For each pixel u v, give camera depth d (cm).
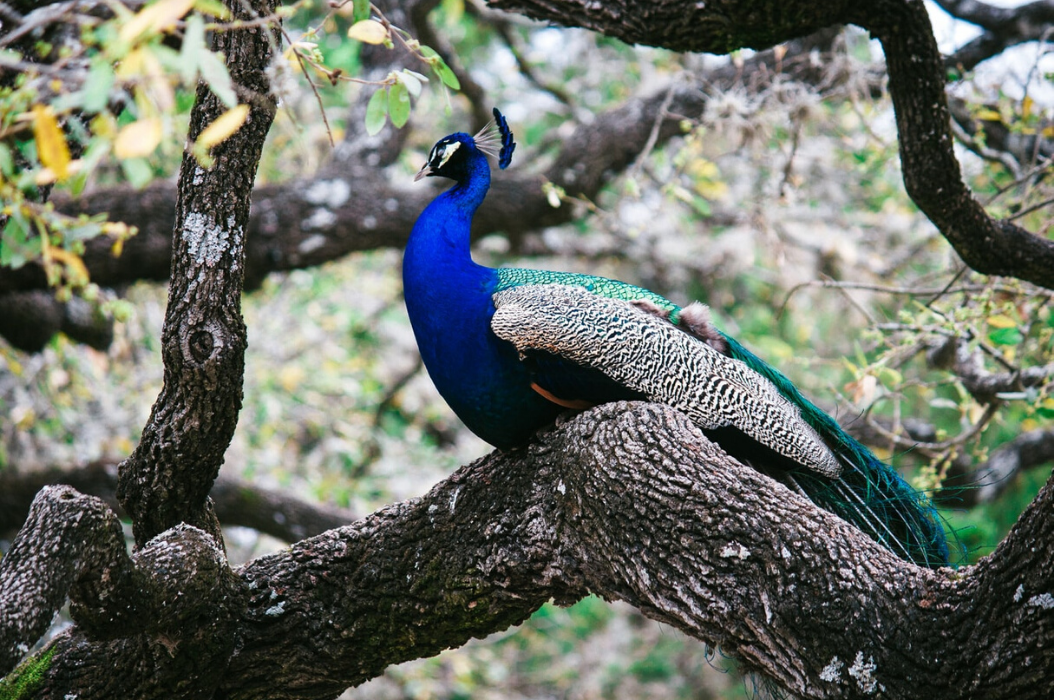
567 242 1948
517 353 764
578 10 913
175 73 461
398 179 1919
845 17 868
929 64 856
